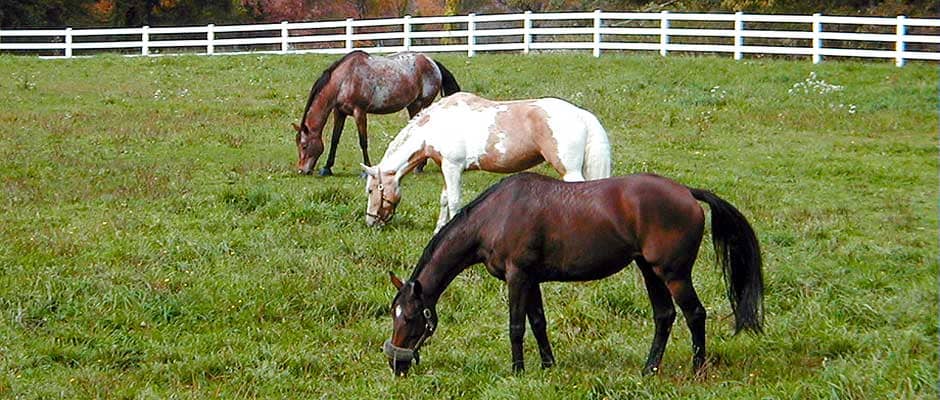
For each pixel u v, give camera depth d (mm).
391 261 12094
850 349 9164
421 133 12961
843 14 36344
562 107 12352
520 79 27000
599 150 12234
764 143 20188
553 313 10430
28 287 10656
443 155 12820
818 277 11414
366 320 10453
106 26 46594
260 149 19547
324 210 14062
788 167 18062
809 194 16172
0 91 25875
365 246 12500
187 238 12695
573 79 26875
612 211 8242
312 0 49344
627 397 7977
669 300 8625
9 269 11281
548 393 7996
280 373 8984
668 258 8219
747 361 8984
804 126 21719
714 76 26672
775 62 27984
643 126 21891
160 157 18500
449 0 48031
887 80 25812
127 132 20516
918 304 10266
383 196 13172
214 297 10656
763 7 36625
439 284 8672
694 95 24766
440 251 8633
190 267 11641
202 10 48500
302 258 11984
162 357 9312
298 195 14977
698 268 11828
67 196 14969
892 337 9305
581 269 8383
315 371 9141
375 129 21781
